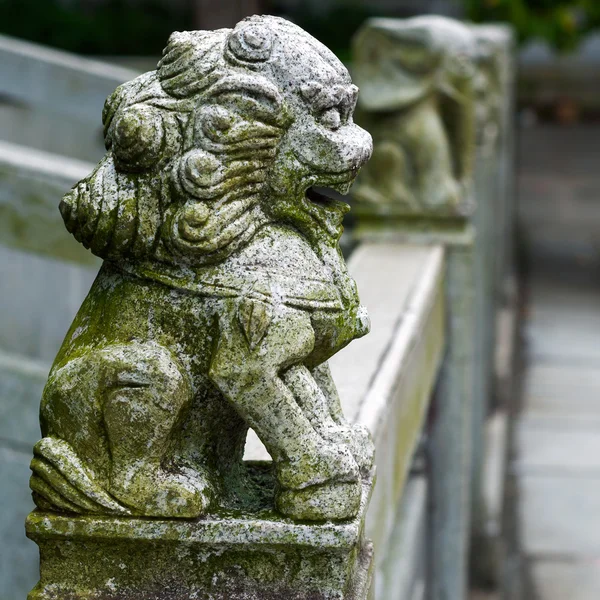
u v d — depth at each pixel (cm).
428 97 536
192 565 210
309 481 204
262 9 926
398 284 449
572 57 2430
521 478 804
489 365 884
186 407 206
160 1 1306
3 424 485
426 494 543
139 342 206
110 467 207
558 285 1305
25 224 481
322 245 214
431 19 551
